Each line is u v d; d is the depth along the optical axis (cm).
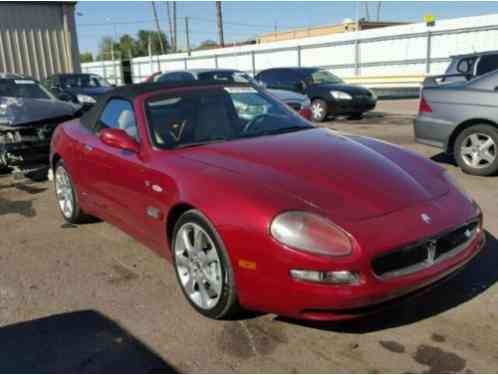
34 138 697
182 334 296
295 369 260
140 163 358
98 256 423
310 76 1445
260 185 287
